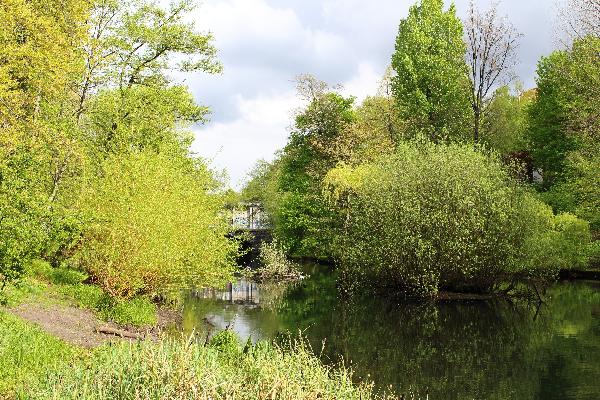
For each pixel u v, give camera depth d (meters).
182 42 30.52
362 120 44.00
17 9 18.59
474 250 29.84
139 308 21.81
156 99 30.55
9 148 15.44
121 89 29.50
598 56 32.50
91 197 21.86
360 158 39.50
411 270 30.55
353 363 18.80
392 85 46.38
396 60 51.12
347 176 34.78
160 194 21.77
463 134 46.56
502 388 16.02
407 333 24.00
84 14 22.67
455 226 29.39
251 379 11.16
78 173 23.52
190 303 32.16
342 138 41.84
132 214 20.41
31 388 10.34
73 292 21.53
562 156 47.88
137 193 21.30
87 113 27.66
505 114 56.62
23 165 14.08
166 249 20.66
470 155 31.59
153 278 22.16
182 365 9.95
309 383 11.02
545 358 19.42
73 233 15.93
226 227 26.30
